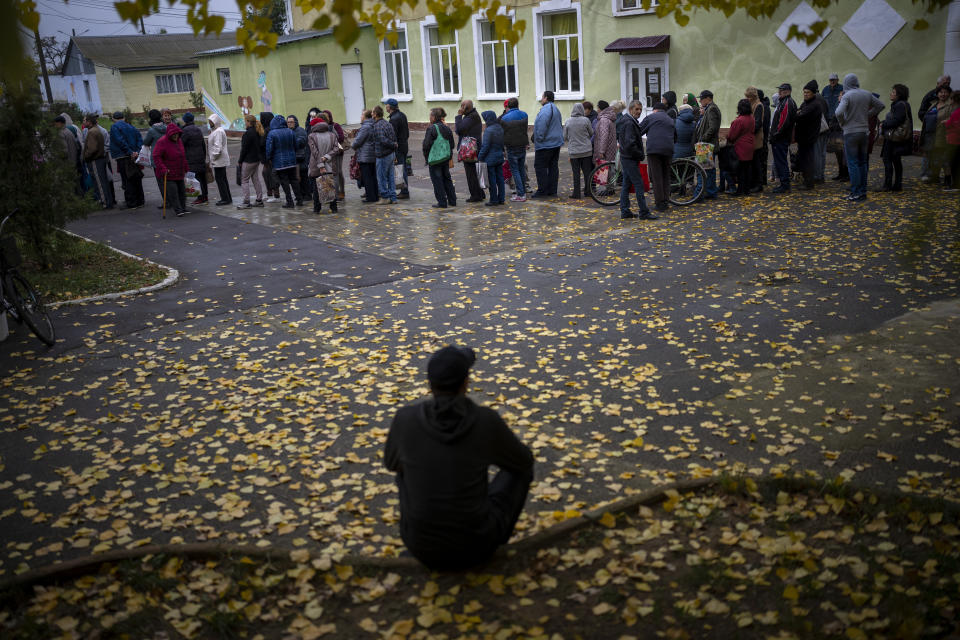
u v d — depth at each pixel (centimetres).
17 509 502
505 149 1555
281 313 906
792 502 462
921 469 497
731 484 471
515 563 410
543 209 1461
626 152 1272
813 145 1427
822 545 418
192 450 580
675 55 2205
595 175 1459
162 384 711
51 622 383
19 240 1136
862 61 1387
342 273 1074
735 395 625
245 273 1105
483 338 791
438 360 383
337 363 741
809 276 928
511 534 411
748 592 381
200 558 432
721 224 1220
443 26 427
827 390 624
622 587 389
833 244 1054
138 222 1555
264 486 522
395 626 364
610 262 1048
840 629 347
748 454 532
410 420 383
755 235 1137
